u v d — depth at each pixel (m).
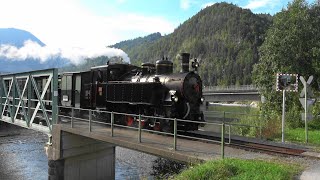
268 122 18.45
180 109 15.91
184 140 13.90
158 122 16.08
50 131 19.95
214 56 158.38
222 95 57.00
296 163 9.92
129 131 16.64
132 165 24.61
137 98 16.92
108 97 19.14
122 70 20.42
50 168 18.39
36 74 21.97
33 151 30.31
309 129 18.52
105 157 20.20
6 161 26.78
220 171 8.74
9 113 28.81
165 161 24.45
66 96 23.22
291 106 22.70
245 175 8.30
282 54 24.14
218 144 12.91
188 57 17.22
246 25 167.50
